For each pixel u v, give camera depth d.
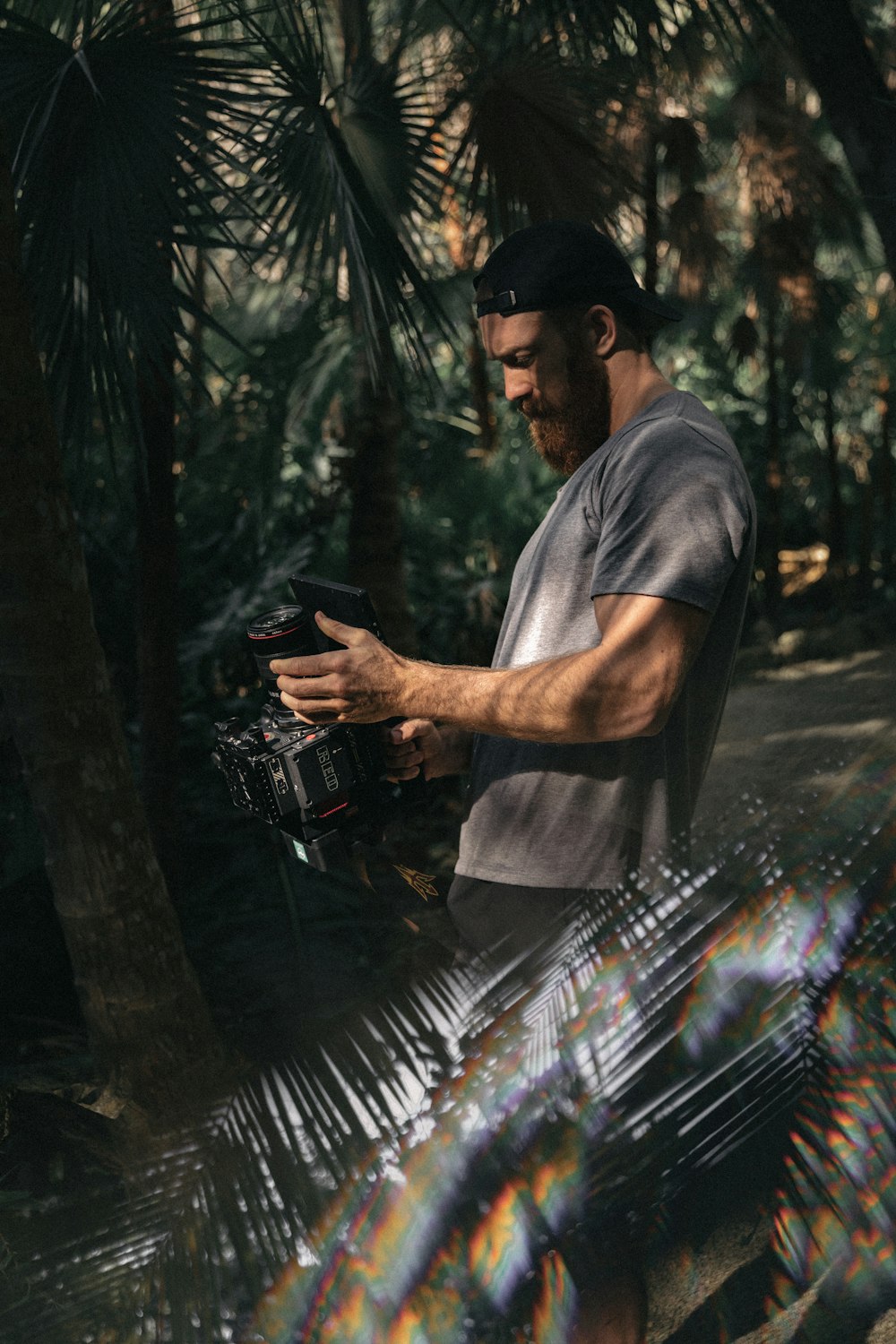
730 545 1.40
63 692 2.09
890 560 8.98
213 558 5.69
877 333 8.79
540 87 3.38
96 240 2.47
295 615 1.59
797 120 6.34
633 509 1.41
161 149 2.46
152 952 2.18
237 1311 1.37
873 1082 1.36
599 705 1.38
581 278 1.53
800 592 9.04
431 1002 1.40
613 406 1.58
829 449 8.73
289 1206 1.37
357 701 1.50
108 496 4.96
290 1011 2.75
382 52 4.10
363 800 1.69
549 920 1.48
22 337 2.00
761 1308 1.46
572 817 1.49
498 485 7.27
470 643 5.87
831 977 1.36
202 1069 2.19
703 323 8.11
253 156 2.84
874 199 3.97
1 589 2.04
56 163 2.44
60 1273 1.46
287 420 6.02
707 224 6.12
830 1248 1.45
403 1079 1.36
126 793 2.18
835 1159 1.39
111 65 2.41
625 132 5.26
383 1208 1.36
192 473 5.83
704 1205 1.40
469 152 3.53
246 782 1.65
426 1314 1.34
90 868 2.15
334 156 2.72
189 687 4.92
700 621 1.38
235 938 3.21
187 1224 1.41
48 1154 1.99
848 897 1.37
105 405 2.65
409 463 7.19
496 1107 1.35
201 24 2.58
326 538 5.58
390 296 2.88
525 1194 1.34
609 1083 1.35
